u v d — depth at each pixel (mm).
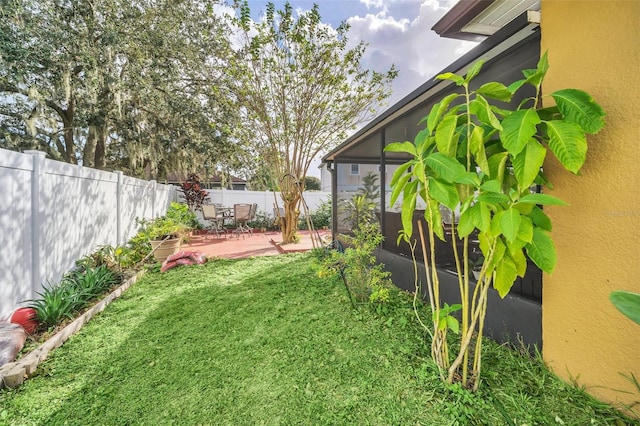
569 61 1710
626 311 1066
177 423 1700
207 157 10164
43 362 2326
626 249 1476
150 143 8984
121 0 6637
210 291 4031
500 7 3314
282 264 5570
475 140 1555
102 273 3969
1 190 2811
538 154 1433
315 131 7926
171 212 7938
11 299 2893
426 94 3207
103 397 1929
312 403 1802
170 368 2232
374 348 2355
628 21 1446
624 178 1478
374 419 1646
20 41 5359
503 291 1673
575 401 1619
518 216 1431
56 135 8586
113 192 5473
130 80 7328
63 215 3809
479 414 1590
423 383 1879
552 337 1856
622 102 1476
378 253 4586
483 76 2750
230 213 10953
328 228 11844
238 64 7340
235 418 1723
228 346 2529
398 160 6020
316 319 2975
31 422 1731
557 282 1817
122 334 2799
